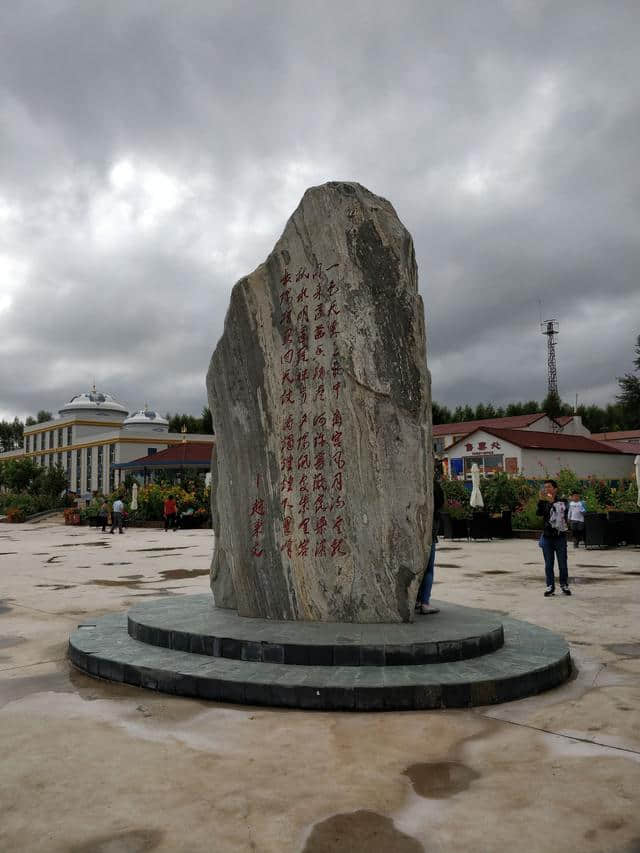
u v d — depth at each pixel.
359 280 5.41
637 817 2.64
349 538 5.22
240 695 4.09
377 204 5.50
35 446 59.59
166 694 4.32
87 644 5.19
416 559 5.07
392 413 5.21
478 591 8.44
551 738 3.48
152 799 2.86
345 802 2.81
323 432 5.41
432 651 4.44
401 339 5.25
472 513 17.34
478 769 3.11
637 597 7.82
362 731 3.60
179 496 25.83
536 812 2.70
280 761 3.23
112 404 55.97
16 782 3.04
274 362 5.72
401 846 2.47
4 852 2.44
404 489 5.13
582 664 4.93
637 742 3.40
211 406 6.13
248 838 2.54
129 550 15.60
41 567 12.17
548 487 8.11
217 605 6.10
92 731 3.68
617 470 30.89
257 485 5.66
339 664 4.41
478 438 29.03
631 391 36.66
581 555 12.40
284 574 5.42
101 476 49.41
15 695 4.38
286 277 5.75
